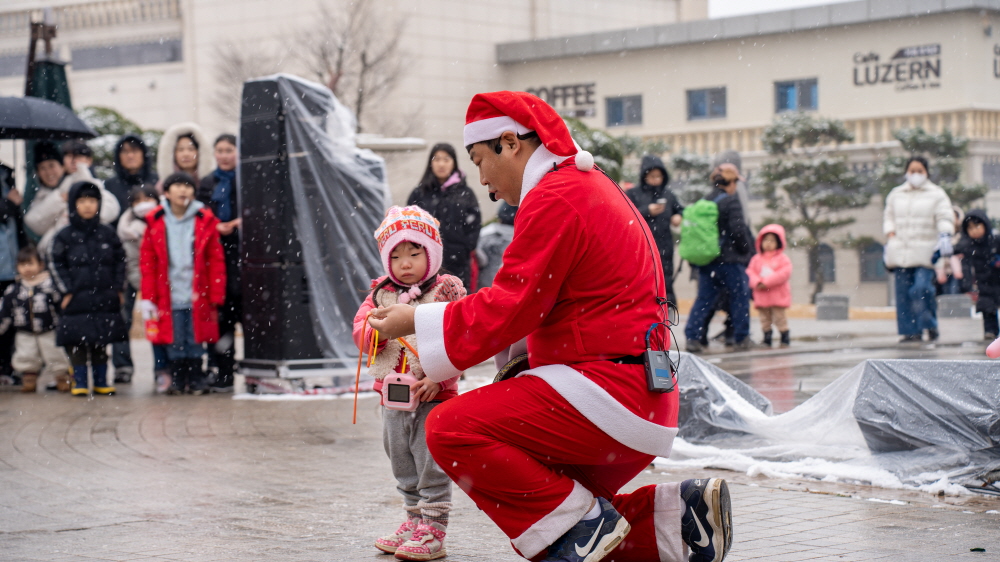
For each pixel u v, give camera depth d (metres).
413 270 4.14
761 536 4.27
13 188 11.39
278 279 8.91
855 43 31.42
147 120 39.94
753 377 9.48
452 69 35.34
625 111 34.88
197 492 5.38
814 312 21.86
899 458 5.32
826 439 5.59
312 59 34.09
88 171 11.49
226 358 9.62
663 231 12.05
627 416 3.20
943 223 12.45
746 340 12.62
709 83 33.47
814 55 32.00
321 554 4.13
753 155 32.62
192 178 9.37
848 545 4.11
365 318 4.16
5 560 4.11
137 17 39.88
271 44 35.50
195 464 6.16
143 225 10.58
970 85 30.16
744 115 33.03
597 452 3.26
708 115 33.66
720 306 12.67
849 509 4.73
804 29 32.03
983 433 5.04
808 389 8.44
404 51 33.81
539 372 3.27
